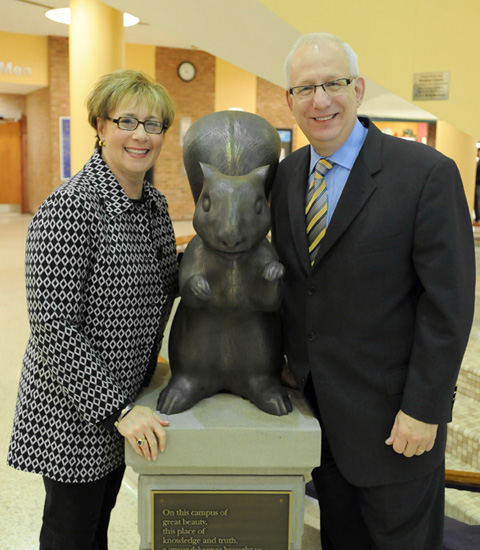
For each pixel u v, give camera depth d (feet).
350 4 13.60
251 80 42.19
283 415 5.02
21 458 4.98
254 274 4.74
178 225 38.01
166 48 39.68
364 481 5.03
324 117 4.83
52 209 4.57
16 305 17.80
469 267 4.68
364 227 4.80
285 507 5.00
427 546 5.57
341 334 5.01
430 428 4.70
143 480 4.96
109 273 4.81
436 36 13.99
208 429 4.74
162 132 5.12
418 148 4.84
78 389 4.60
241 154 5.06
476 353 10.68
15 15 31.94
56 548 5.25
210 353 5.13
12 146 46.42
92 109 5.01
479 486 6.31
